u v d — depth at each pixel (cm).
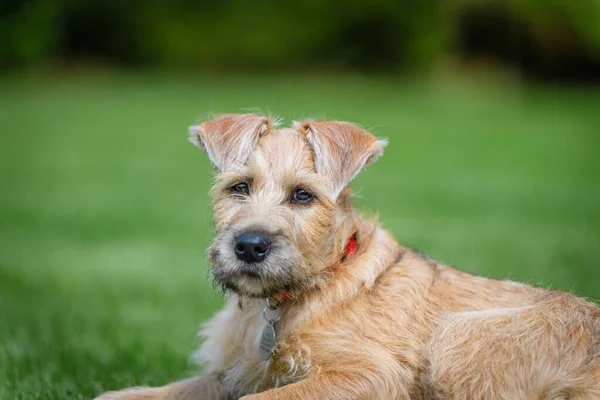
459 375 457
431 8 4091
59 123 2716
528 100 3562
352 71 4169
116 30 4081
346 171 498
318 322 476
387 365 461
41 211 1449
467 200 1566
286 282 466
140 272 1024
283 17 4119
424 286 497
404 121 2848
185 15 4100
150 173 1925
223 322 524
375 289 486
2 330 724
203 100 3186
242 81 3875
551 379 442
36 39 3881
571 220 1359
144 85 3659
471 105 3341
